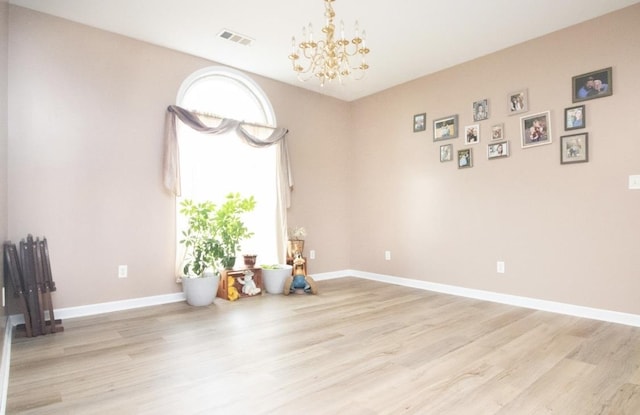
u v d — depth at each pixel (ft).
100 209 10.57
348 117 17.21
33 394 5.76
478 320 9.84
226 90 13.84
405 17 10.07
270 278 13.12
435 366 6.83
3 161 8.05
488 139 12.30
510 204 11.73
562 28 10.66
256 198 13.78
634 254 9.36
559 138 10.68
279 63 13.12
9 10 9.27
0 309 6.40
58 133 9.95
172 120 11.71
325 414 5.20
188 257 11.98
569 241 10.46
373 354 7.42
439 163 13.73
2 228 7.82
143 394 5.77
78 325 9.36
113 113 10.84
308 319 9.94
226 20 10.24
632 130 9.41
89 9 9.68
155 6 9.53
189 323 9.56
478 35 11.09
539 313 10.55
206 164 12.57
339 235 16.83
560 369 6.69
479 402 5.52
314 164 15.90
